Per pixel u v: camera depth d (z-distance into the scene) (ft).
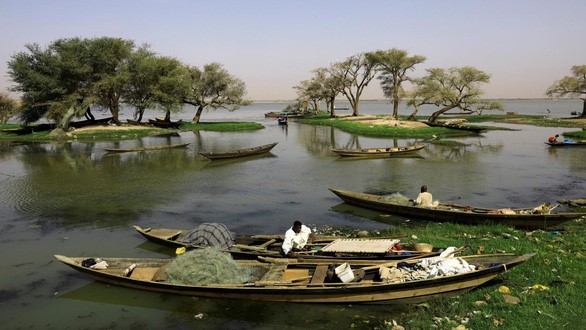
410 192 76.02
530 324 29.09
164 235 51.31
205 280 36.55
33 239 54.19
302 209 66.44
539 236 47.65
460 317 31.17
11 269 44.73
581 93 259.19
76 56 204.03
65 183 89.04
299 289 33.88
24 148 154.30
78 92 205.87
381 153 123.03
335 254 41.11
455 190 76.64
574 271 36.81
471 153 126.52
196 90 259.39
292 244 42.93
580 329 28.14
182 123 249.55
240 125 241.76
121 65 215.31
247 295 35.37
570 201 65.00
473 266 34.86
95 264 40.93
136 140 181.68
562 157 115.03
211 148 150.82
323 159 120.26
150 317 34.24
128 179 92.89
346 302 34.37
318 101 379.14
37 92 196.24
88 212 66.54
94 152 140.56
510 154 122.72
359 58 287.07
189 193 78.69
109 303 36.78
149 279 38.93
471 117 303.07
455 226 53.31
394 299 33.83
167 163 115.55
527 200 68.39
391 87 264.31
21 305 36.88
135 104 229.04
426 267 35.50
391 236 49.60
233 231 56.34
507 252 41.81
